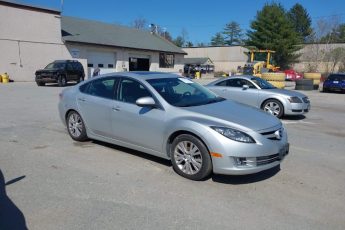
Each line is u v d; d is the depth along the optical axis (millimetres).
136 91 5414
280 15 56594
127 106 5391
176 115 4785
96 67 31719
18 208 3721
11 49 24844
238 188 4371
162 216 3586
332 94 20812
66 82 22438
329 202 4016
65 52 28516
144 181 4551
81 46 29750
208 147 4363
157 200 3971
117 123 5551
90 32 33562
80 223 3414
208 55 73000
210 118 4570
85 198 3992
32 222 3422
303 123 9469
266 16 56969
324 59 54406
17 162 5262
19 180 4523
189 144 4613
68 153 5770
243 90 10531
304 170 5133
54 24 27406
